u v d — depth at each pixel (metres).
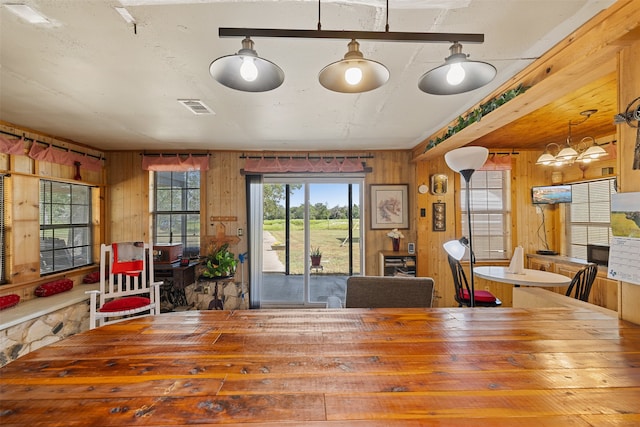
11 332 2.65
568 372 0.94
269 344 1.16
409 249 4.29
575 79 1.79
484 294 3.22
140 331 1.29
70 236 3.83
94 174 4.15
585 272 2.66
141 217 4.34
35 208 3.29
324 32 1.11
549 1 1.37
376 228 4.50
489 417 0.74
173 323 1.39
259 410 0.76
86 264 4.07
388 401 0.80
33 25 1.51
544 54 1.82
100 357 1.05
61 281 3.50
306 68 1.97
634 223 1.31
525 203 4.37
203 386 0.86
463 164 2.07
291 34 1.11
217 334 1.26
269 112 2.81
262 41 1.67
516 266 3.29
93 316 2.79
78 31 1.57
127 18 1.46
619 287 1.42
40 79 2.11
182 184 4.48
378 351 1.09
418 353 1.08
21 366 0.98
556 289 3.96
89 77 2.08
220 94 2.39
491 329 1.30
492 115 2.35
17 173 3.10
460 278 3.29
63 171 3.67
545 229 4.36
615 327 1.31
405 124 3.20
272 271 4.74
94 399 0.81
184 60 1.86
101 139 3.75
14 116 2.87
